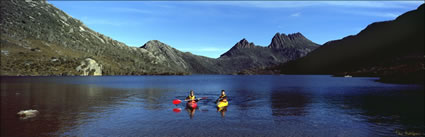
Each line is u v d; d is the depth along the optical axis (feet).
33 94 134.31
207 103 99.04
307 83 284.00
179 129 55.52
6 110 79.10
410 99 110.83
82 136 49.60
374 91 155.33
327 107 88.43
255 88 201.16
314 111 79.71
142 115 71.72
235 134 51.78
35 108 83.87
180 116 70.44
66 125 58.49
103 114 73.05
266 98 119.44
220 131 54.03
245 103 99.71
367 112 77.51
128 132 52.70
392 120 65.31
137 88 195.72
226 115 72.28
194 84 276.21
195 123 61.57
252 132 53.36
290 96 129.08
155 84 268.41
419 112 77.15
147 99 113.29
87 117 68.33
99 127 56.80
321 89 181.27
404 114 73.97
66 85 227.81
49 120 63.82
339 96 127.34
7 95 127.85
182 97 123.34
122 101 104.78
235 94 143.02
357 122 62.95
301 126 58.80
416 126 58.44
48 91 155.63
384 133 52.44
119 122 62.13
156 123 61.31
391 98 115.44
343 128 56.80
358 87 197.36
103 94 138.41
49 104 93.97
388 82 265.54
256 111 79.56
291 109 83.76
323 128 56.85
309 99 114.11
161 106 89.92
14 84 235.61
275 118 68.13
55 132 52.37
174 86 229.86
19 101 102.68
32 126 57.16
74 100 107.76
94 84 255.50
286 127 57.77
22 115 70.33
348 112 77.66
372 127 57.57
